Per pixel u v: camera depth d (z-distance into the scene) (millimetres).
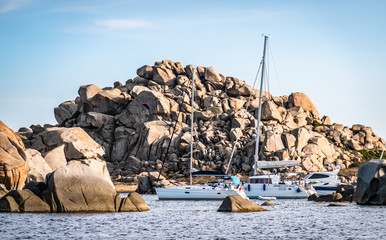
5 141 60250
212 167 106250
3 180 56906
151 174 93562
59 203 41812
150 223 39312
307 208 52562
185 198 69500
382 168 52844
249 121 120250
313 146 109062
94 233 34531
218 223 39812
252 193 73250
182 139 114062
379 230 35875
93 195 42906
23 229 35188
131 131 123688
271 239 32875
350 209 49562
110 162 120438
